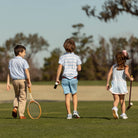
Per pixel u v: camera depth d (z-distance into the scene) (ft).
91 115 52.37
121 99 46.32
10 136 31.24
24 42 520.83
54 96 142.41
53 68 493.77
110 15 126.82
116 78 45.78
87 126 37.73
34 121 43.06
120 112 58.95
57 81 46.98
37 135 31.68
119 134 31.99
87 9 128.77
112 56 460.96
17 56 49.21
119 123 40.45
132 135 31.42
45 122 41.88
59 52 517.55
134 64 402.72
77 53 493.77
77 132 33.30
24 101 48.32
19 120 44.52
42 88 205.26
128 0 124.36
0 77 506.89
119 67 45.65
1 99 126.00
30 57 509.76
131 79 45.70
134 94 144.15
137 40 443.73
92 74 458.50
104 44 464.65
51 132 33.42
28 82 48.14
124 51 45.78
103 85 241.35
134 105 76.38
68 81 46.57
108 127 36.76
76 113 46.62
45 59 500.33
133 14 126.72
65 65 46.85
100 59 469.16
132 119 44.86
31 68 499.92
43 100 116.67
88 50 482.28
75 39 497.87
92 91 171.53
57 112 60.44
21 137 30.71
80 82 280.10
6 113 58.70
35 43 513.04
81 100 113.09
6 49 517.14
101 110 63.57
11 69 48.70
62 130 34.71
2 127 37.32
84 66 461.78
